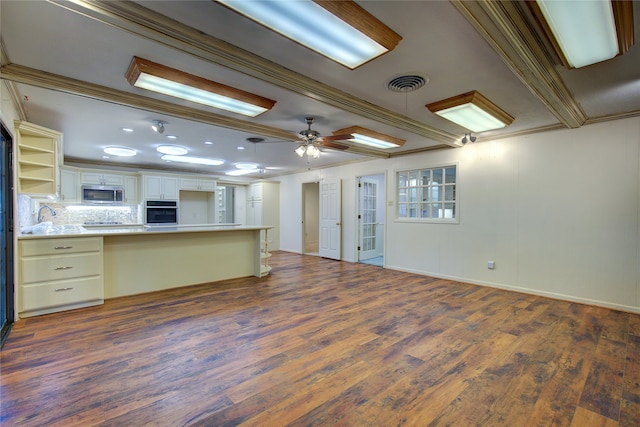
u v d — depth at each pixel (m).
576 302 3.78
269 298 3.91
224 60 2.15
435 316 3.27
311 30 1.79
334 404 1.79
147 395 1.86
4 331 2.74
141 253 4.08
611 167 3.55
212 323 3.03
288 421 1.65
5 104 2.56
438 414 1.71
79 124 3.80
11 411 1.69
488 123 3.53
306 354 2.40
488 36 1.80
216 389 1.93
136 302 3.70
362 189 6.77
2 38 1.97
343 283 4.73
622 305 3.48
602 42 1.92
